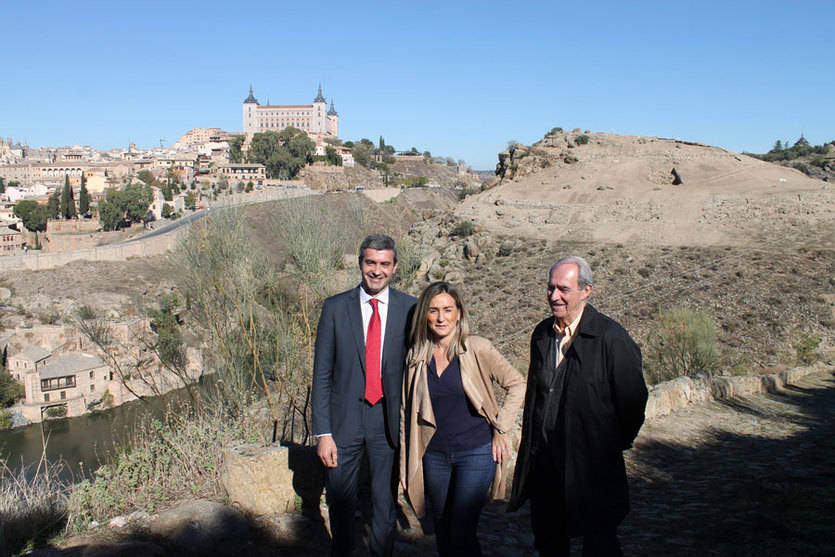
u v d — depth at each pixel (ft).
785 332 87.81
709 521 17.08
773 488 19.77
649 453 27.27
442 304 11.32
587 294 11.41
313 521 14.58
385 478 12.21
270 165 477.36
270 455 14.80
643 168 190.49
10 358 128.06
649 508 19.24
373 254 11.75
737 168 181.98
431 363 11.64
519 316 105.81
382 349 12.01
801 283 102.37
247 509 14.69
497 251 145.28
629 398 10.55
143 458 17.07
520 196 183.21
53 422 114.73
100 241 315.78
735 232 136.26
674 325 56.24
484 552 14.78
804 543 14.11
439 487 11.55
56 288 172.65
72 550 11.91
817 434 31.81
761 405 40.98
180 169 498.28
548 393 11.53
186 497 15.89
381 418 12.03
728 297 101.91
